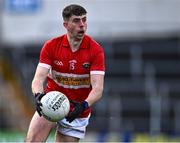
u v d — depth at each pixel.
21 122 45.12
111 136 36.19
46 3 49.50
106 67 47.56
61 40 18.25
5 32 49.44
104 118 43.94
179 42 48.59
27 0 47.94
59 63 18.23
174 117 43.78
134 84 46.19
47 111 17.31
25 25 49.62
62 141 19.56
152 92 45.44
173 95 45.19
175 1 49.62
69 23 17.66
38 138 18.89
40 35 49.50
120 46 48.59
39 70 18.19
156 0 49.72
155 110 44.16
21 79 47.19
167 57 47.88
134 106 44.56
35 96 17.62
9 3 48.00
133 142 35.69
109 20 49.50
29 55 48.81
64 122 19.19
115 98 45.28
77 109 17.39
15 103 45.94
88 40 18.19
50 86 18.81
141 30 49.50
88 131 43.62
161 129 43.06
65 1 49.44
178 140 37.69
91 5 49.56
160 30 49.50
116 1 49.62
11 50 48.88
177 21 49.53
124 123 43.62
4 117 45.25
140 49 48.34
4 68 47.34
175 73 46.91
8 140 35.31
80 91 18.66
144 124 43.38
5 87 46.47
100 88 17.89
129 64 47.56
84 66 18.16
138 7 49.69
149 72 47.03
